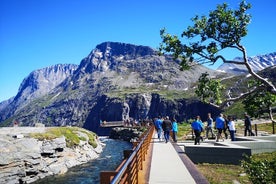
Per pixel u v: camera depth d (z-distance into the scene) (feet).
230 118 87.56
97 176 113.80
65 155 139.03
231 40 38.09
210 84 38.37
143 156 57.47
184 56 41.73
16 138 120.37
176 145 88.12
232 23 37.78
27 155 113.19
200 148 66.23
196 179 40.96
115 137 408.67
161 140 107.04
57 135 146.51
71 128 178.09
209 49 39.24
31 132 134.82
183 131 165.17
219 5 39.06
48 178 112.37
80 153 154.92
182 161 57.16
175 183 38.58
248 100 36.60
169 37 42.63
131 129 344.49
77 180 107.65
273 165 31.83
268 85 35.04
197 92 39.06
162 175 43.83
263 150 71.10
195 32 40.29
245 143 70.38
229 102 37.24
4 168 100.32
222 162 63.67
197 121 83.97
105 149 222.69
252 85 36.91
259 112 36.42
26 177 106.73
